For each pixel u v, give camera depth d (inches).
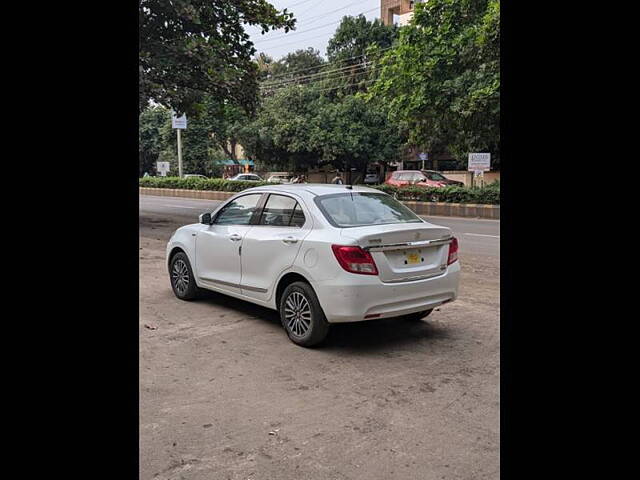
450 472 120.8
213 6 629.9
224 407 153.6
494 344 209.9
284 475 119.6
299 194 220.2
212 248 252.2
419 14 807.1
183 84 609.3
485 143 851.4
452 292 214.4
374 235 190.2
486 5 770.2
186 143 1622.8
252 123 1401.3
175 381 172.1
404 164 1531.7
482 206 767.7
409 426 142.5
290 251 208.4
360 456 127.6
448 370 182.5
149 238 515.8
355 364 187.9
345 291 188.9
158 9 561.6
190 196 1209.4
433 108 820.6
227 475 119.6
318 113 1342.3
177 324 234.8
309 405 155.1
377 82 885.2
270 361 190.5
